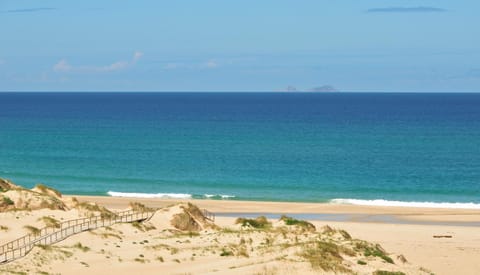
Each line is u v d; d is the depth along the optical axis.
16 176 123.00
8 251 52.12
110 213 69.69
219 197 101.81
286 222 69.00
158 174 127.00
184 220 67.31
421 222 81.38
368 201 97.56
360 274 42.47
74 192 106.88
